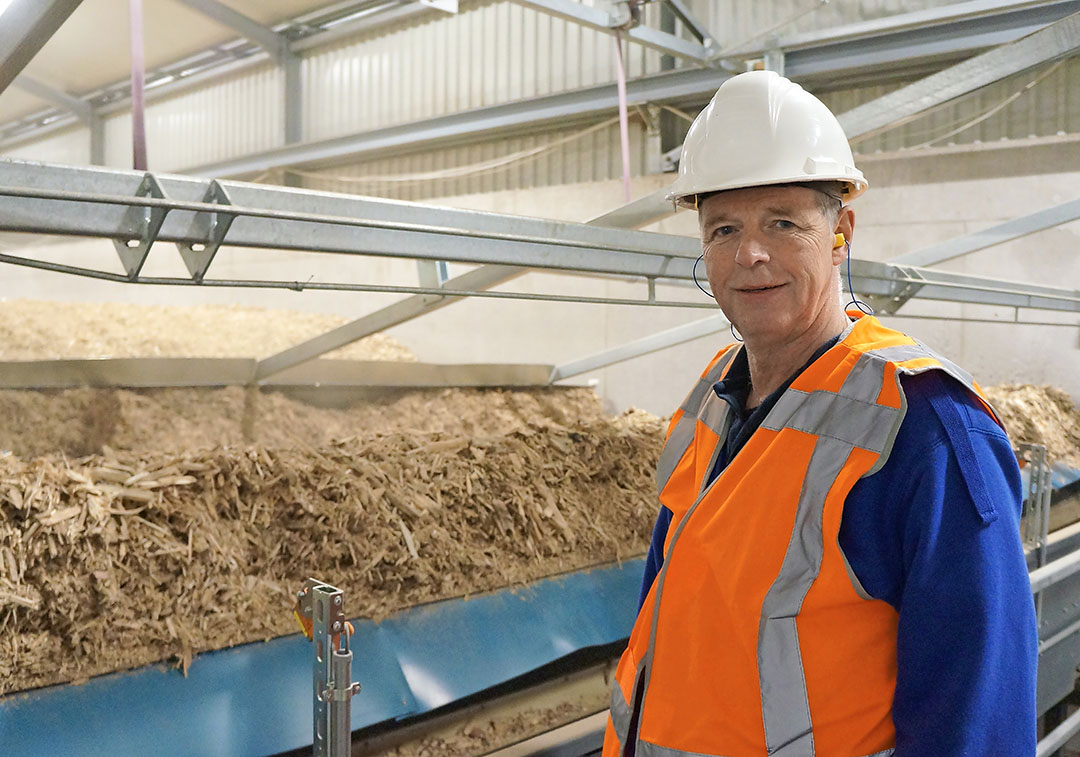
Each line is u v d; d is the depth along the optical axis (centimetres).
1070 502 379
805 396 100
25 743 138
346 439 230
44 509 152
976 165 500
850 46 489
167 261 889
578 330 641
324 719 134
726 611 101
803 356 109
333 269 782
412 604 197
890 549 93
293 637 176
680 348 592
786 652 96
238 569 174
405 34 746
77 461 175
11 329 592
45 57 848
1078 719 287
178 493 173
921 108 240
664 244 220
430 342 727
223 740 156
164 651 160
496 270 267
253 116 849
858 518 94
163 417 409
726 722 100
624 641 231
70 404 392
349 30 769
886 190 527
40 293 980
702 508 106
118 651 154
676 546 108
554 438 261
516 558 222
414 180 762
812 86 554
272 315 739
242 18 759
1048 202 482
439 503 212
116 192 132
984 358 507
